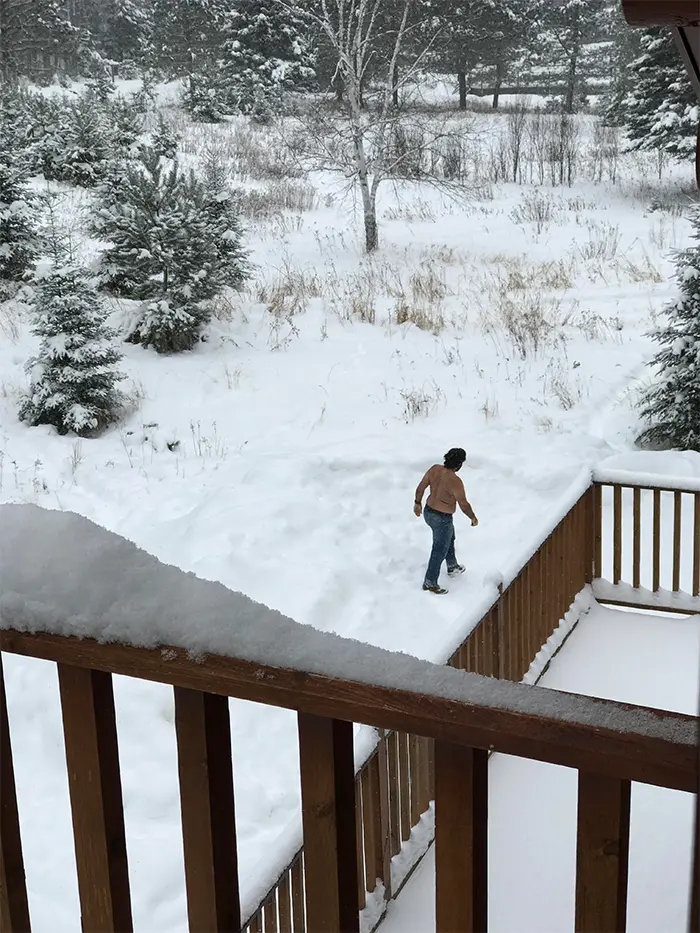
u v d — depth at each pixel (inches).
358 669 51.7
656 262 757.9
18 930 66.0
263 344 579.8
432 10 1191.6
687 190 1016.2
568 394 493.7
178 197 575.8
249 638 53.5
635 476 287.9
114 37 1870.1
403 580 337.4
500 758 212.7
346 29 857.5
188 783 57.2
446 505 323.6
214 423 477.7
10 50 1501.0
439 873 53.6
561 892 173.9
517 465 418.0
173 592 56.8
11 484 414.9
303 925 158.1
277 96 1332.4
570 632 279.3
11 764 64.0
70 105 986.1
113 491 409.4
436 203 995.3
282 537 352.5
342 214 935.7
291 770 237.5
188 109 1341.0
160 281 566.6
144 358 548.7
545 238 852.0
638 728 46.2
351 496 400.8
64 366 463.8
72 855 209.8
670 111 1044.5
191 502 396.5
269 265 740.0
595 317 611.5
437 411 487.5
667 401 431.2
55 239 507.8
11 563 60.8
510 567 228.1
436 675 51.2
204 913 58.7
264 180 1011.3
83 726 59.1
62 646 57.4
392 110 922.7
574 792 200.1
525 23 1401.3
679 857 177.5
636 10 47.7
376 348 572.1
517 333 582.2
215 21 1614.2
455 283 712.4
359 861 167.8
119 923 62.1
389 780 176.1
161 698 258.8
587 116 1387.8
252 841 214.2
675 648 266.7
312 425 475.2
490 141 1200.8
